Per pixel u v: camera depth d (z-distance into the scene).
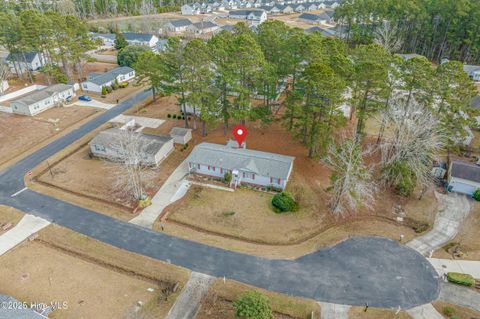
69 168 45.22
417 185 41.69
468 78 41.81
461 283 28.86
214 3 181.12
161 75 56.72
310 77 39.34
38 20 66.75
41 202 38.78
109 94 70.38
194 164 43.62
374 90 44.84
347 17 96.94
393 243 33.41
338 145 46.81
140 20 148.00
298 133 46.62
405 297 27.91
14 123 56.81
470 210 37.72
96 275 29.86
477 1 80.81
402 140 38.50
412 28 89.38
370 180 41.59
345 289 28.62
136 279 29.58
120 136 41.03
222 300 27.67
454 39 81.19
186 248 32.75
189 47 45.66
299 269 30.48
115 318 25.97
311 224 35.72
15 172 44.16
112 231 34.72
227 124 53.66
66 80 72.44
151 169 45.03
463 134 43.09
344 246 33.06
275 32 53.88
